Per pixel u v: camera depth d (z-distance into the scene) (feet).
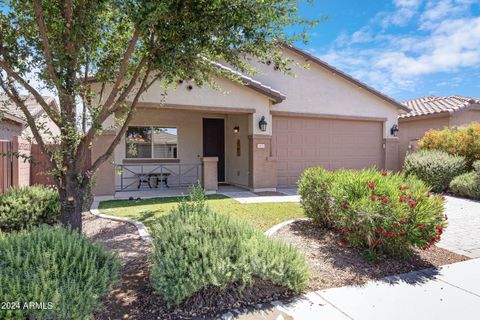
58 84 11.62
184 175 39.37
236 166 39.22
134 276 11.75
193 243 10.25
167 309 9.55
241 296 10.14
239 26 11.77
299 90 37.45
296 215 21.48
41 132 16.89
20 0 12.03
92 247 9.82
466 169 34.65
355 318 9.36
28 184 27.58
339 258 13.88
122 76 13.43
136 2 10.24
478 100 46.06
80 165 13.50
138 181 36.70
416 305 10.15
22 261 8.04
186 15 11.40
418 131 48.39
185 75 14.35
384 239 13.19
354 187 14.75
